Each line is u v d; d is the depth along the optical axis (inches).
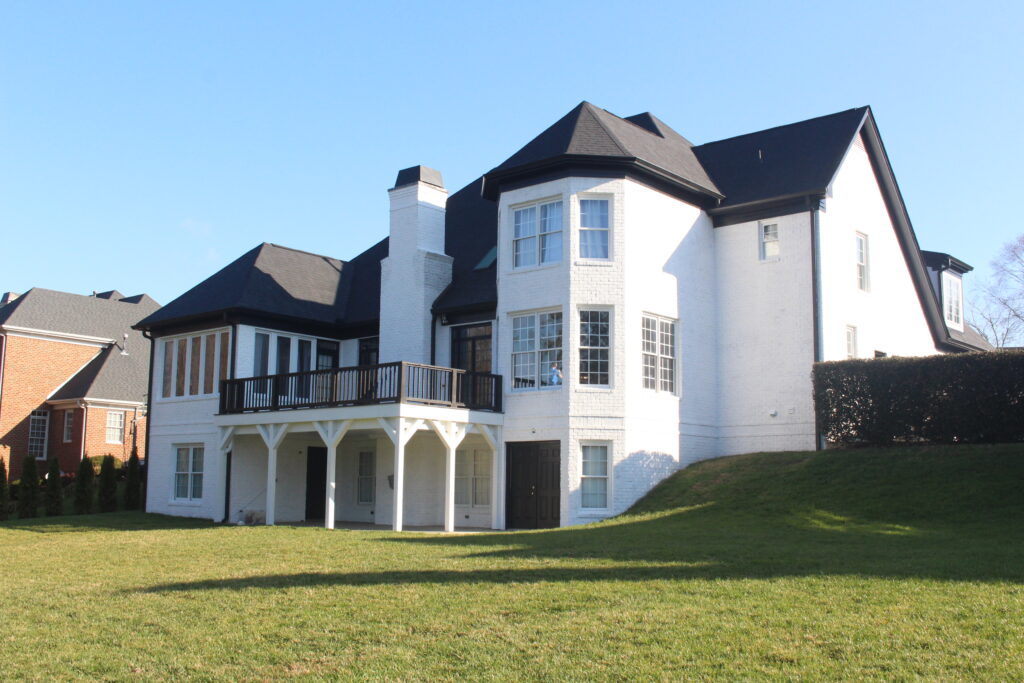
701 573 425.4
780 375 867.4
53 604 422.0
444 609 373.1
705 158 1010.7
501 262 872.3
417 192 966.4
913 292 1069.1
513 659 303.6
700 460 875.4
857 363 790.5
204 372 1021.2
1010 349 731.4
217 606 400.2
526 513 838.5
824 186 853.8
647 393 828.6
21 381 1578.5
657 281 852.0
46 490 1107.3
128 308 1793.8
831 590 373.4
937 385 749.9
